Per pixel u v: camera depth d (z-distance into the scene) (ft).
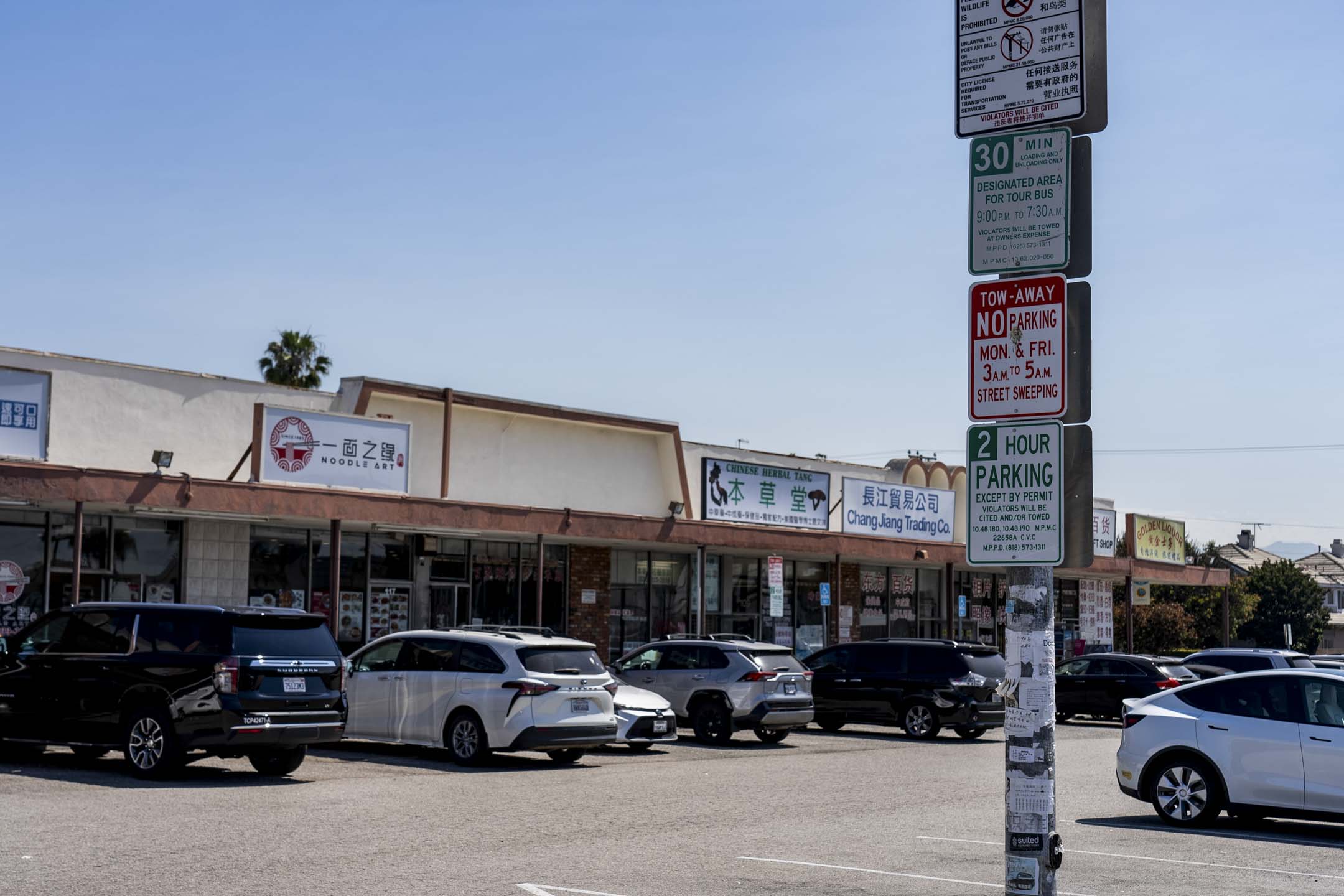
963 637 144.87
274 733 50.26
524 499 99.25
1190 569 157.28
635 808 45.93
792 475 113.09
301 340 175.42
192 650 50.29
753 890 31.30
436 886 30.63
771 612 91.50
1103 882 33.68
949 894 31.17
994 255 21.12
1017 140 21.13
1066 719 103.71
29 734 52.85
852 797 50.72
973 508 20.84
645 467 109.50
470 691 60.03
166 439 79.92
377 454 81.92
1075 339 20.58
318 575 88.43
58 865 32.30
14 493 65.26
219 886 30.07
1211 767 44.39
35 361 73.97
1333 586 330.95
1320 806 42.52
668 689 77.97
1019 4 21.27
